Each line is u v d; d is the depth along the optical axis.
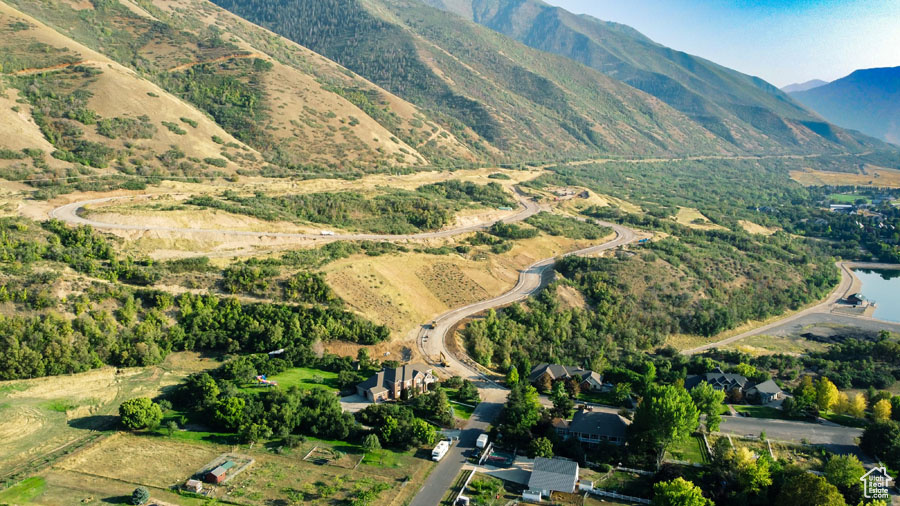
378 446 98.62
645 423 98.50
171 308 136.62
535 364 146.00
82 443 95.50
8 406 103.69
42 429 98.75
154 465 90.94
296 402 106.44
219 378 119.06
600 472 96.19
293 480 88.94
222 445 97.94
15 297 123.00
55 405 106.06
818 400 122.69
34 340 117.00
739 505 85.31
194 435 100.50
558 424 108.38
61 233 154.88
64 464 89.75
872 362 151.75
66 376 115.88
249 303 142.62
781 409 124.69
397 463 95.50
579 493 90.12
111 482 86.06
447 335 148.12
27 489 83.25
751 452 94.38
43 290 125.88
